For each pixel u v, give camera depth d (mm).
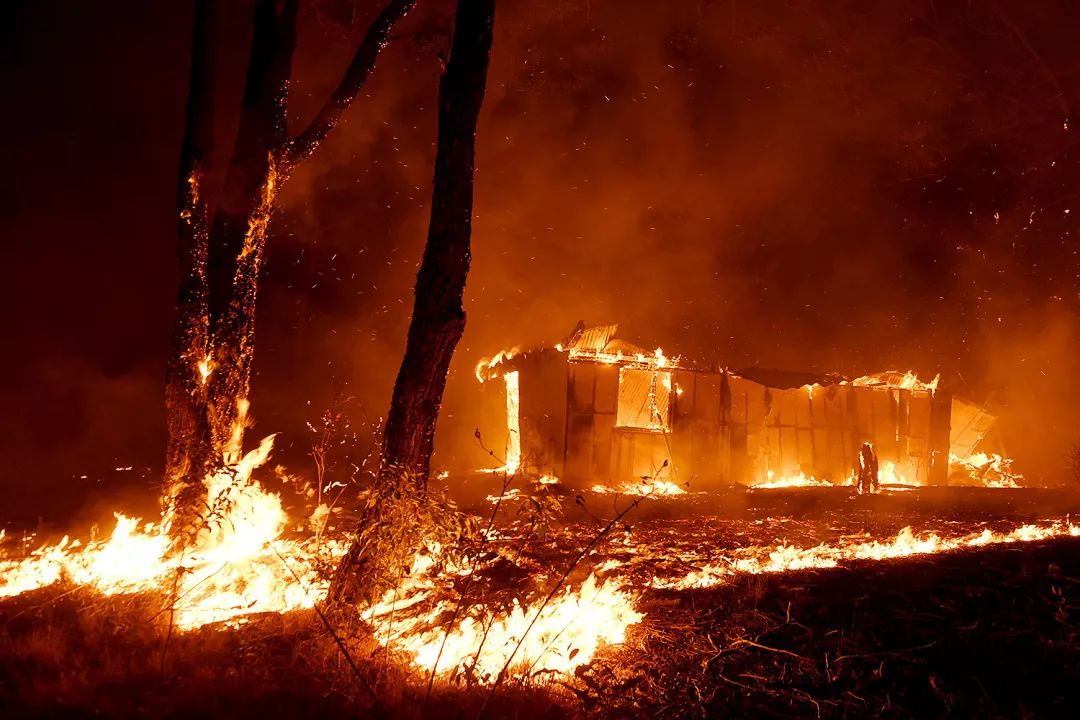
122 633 5512
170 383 8984
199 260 9281
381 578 6113
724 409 16719
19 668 4805
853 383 17938
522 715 4523
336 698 4531
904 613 5992
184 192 9273
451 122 7078
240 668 4941
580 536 9656
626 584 7086
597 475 15523
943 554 7996
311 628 5707
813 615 6070
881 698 4875
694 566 8094
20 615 5820
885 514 12422
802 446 17375
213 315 9344
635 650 5535
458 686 4922
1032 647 5402
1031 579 6684
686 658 5355
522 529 9828
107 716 4180
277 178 9688
